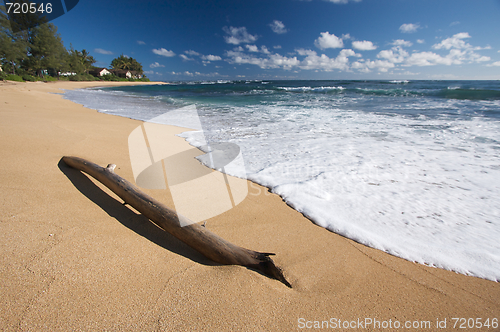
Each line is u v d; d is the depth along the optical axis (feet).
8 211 5.70
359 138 16.02
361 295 4.52
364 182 9.53
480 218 7.20
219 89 97.55
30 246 4.68
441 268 5.34
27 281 3.92
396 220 7.11
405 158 12.17
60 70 187.62
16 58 131.03
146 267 4.64
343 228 6.72
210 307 3.94
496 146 14.01
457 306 4.38
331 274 5.05
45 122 15.56
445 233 6.53
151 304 3.85
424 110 29.40
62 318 3.43
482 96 48.73
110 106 33.96
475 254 5.74
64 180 7.73
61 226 5.45
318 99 47.60
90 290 3.94
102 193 7.32
